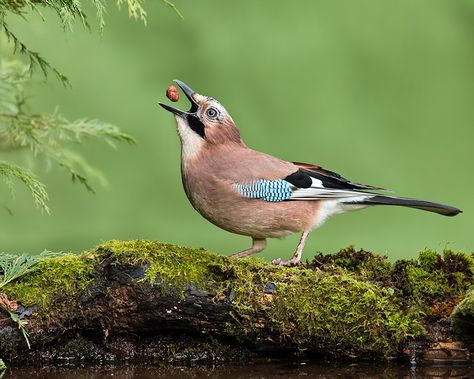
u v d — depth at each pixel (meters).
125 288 8.34
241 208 10.15
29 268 8.49
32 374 8.25
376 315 8.40
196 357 8.67
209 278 8.46
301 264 9.59
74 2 8.78
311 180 10.31
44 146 10.94
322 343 8.46
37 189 9.73
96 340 8.67
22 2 9.09
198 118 10.45
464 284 8.91
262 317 8.40
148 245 8.61
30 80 10.93
